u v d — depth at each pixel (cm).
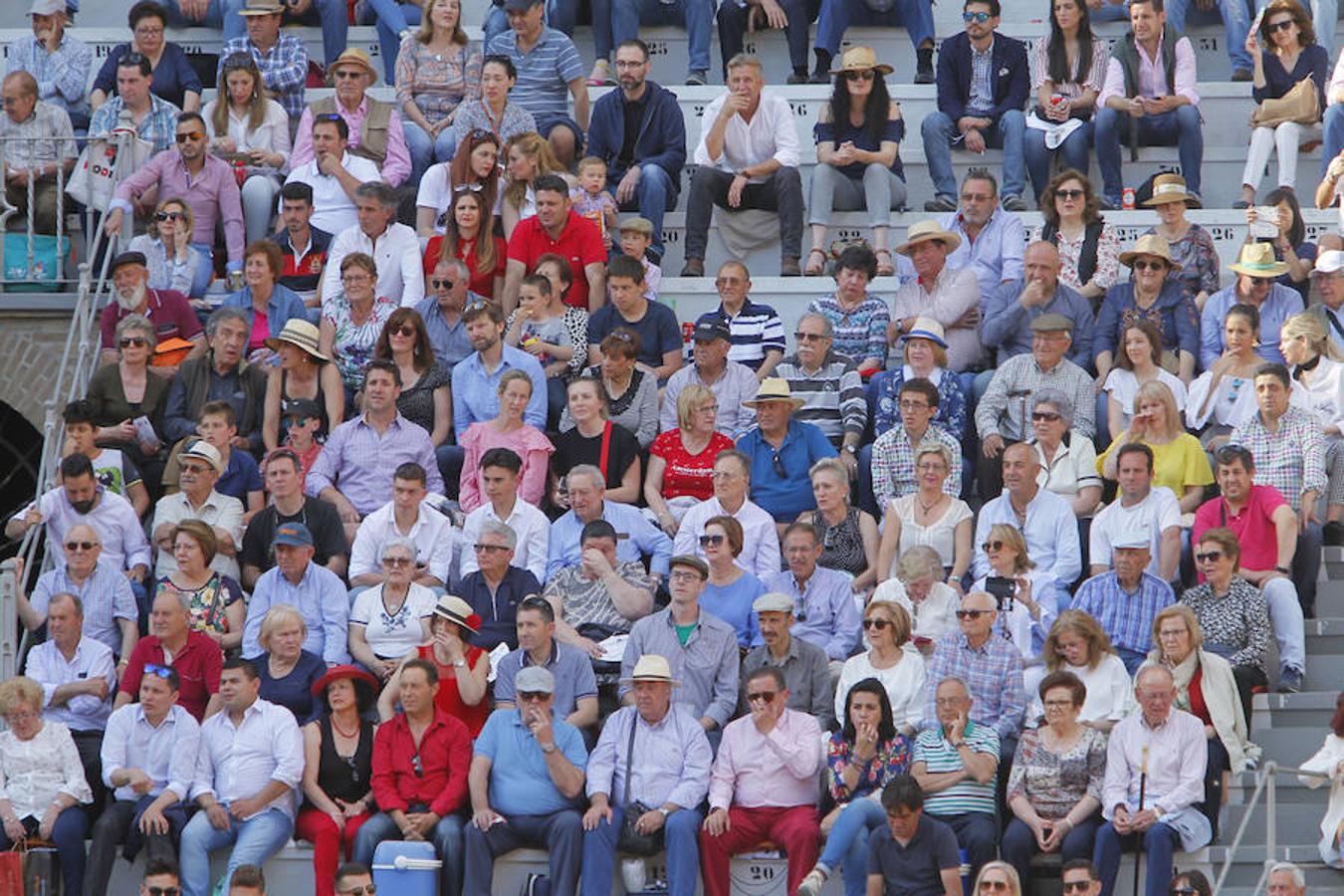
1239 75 6184
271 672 4431
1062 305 5206
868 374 5181
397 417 4950
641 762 4219
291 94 6069
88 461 4691
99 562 4609
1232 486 4566
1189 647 4228
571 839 4144
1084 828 4100
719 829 4159
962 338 5284
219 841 4247
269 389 5038
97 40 6431
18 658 4588
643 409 5050
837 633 4550
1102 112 5831
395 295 5425
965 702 4128
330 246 5541
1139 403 4806
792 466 4912
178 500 4778
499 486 4681
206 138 5603
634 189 5762
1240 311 4978
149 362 5119
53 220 5678
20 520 4719
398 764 4262
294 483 4700
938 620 4462
